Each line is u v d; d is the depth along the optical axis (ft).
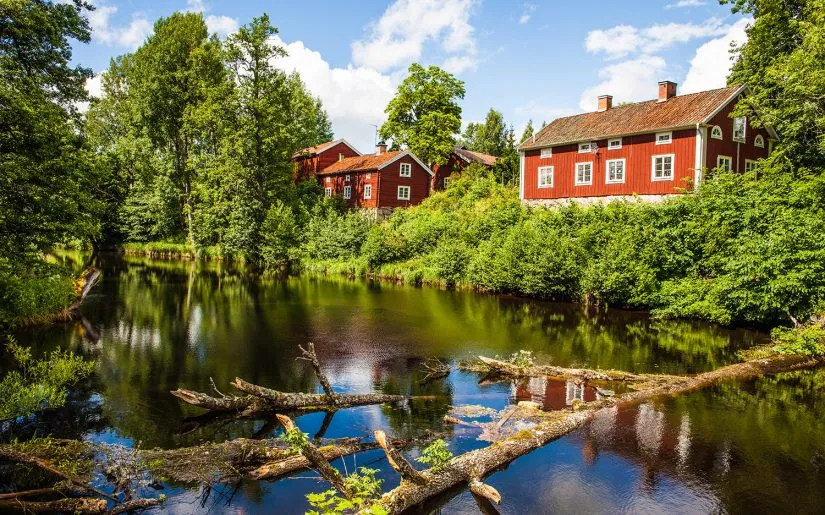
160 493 22.56
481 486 22.47
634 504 22.07
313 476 24.21
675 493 22.93
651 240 70.03
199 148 160.86
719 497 22.66
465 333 55.42
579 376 39.06
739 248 60.29
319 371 33.09
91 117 178.50
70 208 44.98
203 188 143.13
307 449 20.26
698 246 67.15
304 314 65.36
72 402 33.73
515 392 36.52
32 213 43.60
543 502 22.15
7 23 47.62
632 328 58.65
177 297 77.30
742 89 94.63
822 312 51.21
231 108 136.05
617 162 102.94
